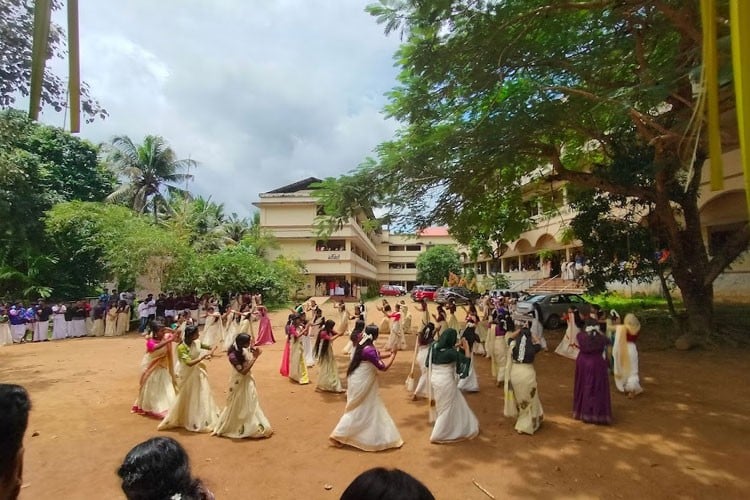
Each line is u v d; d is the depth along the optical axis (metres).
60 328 17.78
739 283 17.81
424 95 9.82
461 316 22.38
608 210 14.66
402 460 5.36
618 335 8.27
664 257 14.20
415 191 12.12
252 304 18.64
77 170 28.09
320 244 40.91
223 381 9.84
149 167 31.36
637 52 7.91
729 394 7.98
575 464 5.15
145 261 20.97
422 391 8.23
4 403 1.97
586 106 9.14
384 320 18.53
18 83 7.98
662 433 6.11
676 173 10.94
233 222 43.47
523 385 6.35
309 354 12.43
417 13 8.03
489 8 8.07
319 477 4.95
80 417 7.08
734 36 0.69
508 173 13.11
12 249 20.73
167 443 2.05
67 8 0.98
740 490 4.47
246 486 4.73
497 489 4.58
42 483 4.80
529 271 34.84
